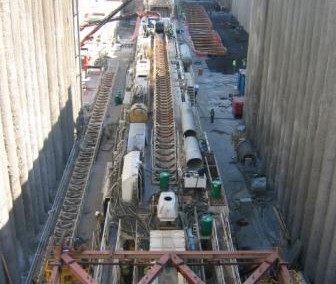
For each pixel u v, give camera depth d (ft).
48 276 63.36
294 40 78.28
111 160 98.53
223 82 150.51
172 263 49.19
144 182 76.38
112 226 67.67
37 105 76.79
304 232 71.15
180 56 145.38
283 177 82.48
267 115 94.43
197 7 233.14
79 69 111.75
